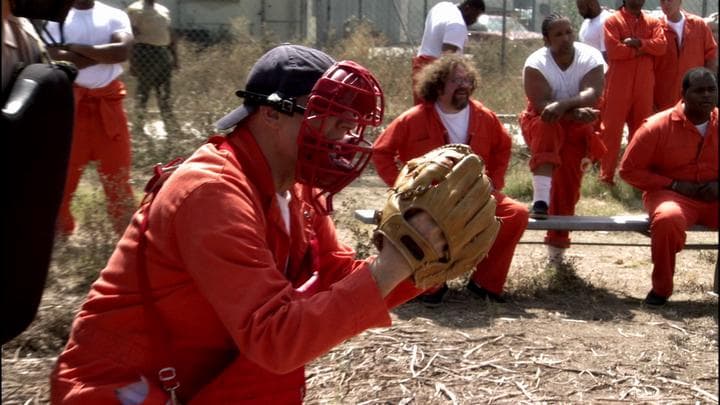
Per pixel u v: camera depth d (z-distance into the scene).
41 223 1.75
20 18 1.96
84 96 6.18
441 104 5.87
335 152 2.20
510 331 5.25
